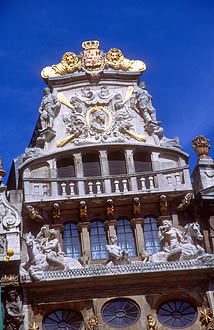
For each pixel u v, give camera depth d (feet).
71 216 155.12
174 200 156.35
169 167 160.86
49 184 154.81
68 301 143.54
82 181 154.92
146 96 167.22
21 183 157.99
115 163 160.66
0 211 151.23
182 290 145.69
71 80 168.96
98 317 142.61
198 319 143.95
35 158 157.79
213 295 145.38
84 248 151.43
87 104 165.99
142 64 172.24
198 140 162.91
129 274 143.84
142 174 156.15
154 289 145.59
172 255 146.72
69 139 161.89
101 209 155.74
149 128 163.43
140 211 156.04
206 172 158.92
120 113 164.66
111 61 171.22
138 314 143.43
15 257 145.28
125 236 154.51
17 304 141.69
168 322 143.64
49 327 142.41
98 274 143.33
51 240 147.33
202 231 153.07
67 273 143.02
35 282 142.10
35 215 151.74
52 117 163.43
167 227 149.69
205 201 154.30
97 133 162.40
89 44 173.17
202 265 145.28
